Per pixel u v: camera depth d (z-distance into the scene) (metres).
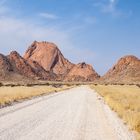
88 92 58.66
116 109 23.11
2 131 12.51
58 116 18.89
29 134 12.15
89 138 12.10
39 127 14.17
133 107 23.34
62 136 12.12
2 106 23.62
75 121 16.84
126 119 17.36
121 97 36.34
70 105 27.39
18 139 10.96
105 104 29.52
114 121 17.39
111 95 40.91
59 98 37.69
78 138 11.91
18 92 38.56
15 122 15.35
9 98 29.78
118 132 13.88
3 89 43.81
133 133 13.76
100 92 54.00
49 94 47.59
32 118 17.36
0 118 16.62
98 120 17.62
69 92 57.81
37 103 28.78
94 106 26.97
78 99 36.28
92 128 14.70
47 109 23.16
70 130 13.74
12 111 20.61
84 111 22.42
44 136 11.88
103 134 13.21
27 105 26.06
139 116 16.48
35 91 46.50
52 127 14.38
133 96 38.34
